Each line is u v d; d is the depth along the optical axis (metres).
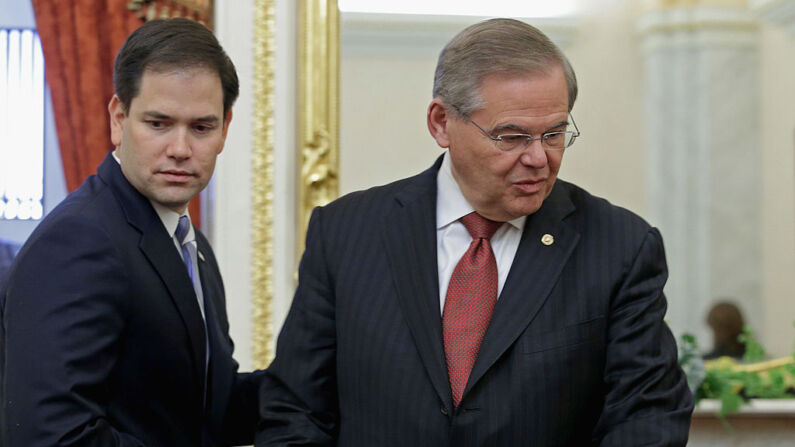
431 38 3.52
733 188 3.74
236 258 3.48
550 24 3.66
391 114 3.51
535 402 1.70
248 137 3.48
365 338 1.80
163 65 1.83
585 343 1.74
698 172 3.71
